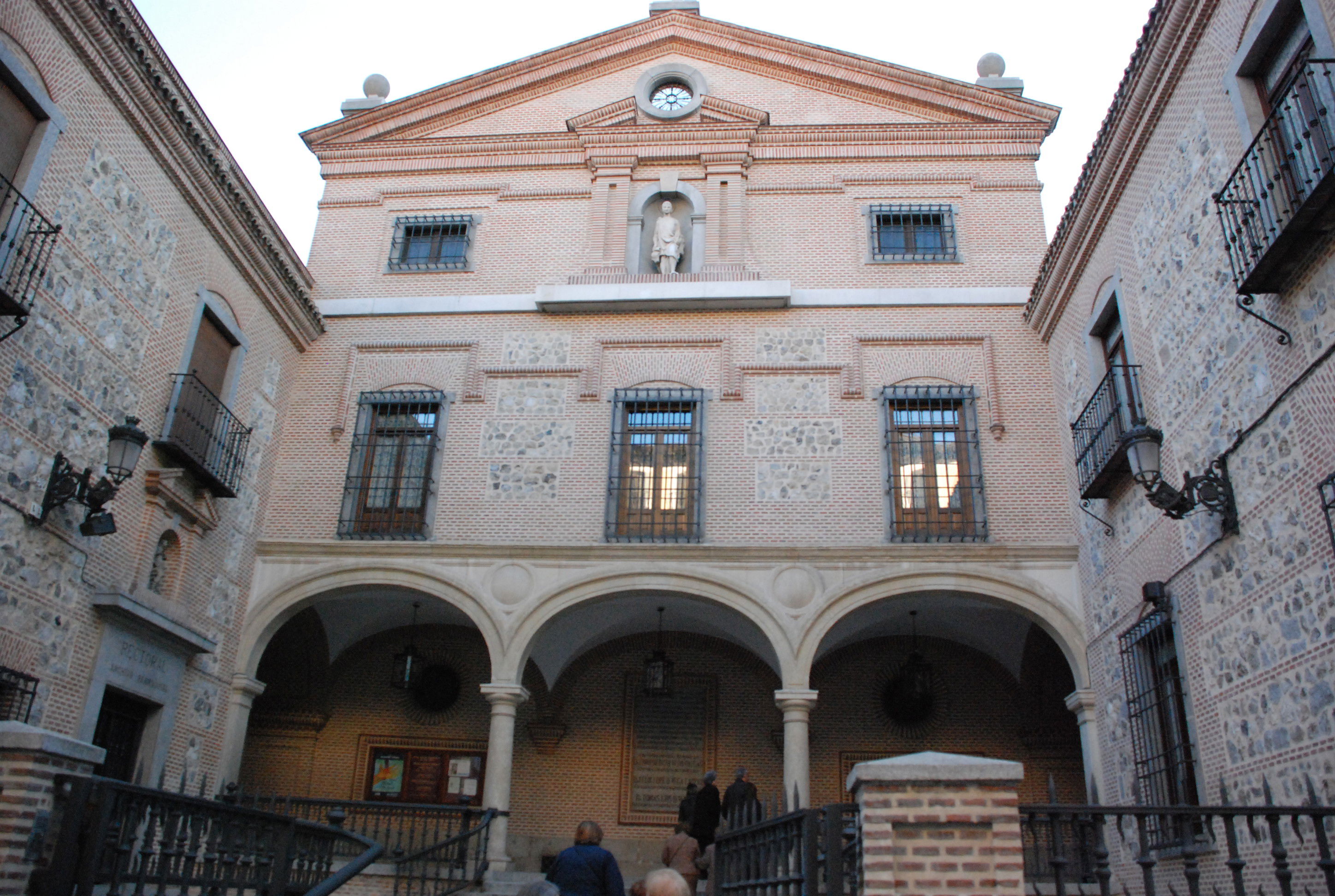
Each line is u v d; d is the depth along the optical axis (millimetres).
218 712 13711
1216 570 10117
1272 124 9289
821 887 6266
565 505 14984
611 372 15867
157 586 12617
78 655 10844
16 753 6391
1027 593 13922
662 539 14648
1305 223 8016
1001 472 14797
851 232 16703
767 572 14164
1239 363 9711
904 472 14961
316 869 9195
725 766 16500
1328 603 8273
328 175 17938
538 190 17391
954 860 5316
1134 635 11867
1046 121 17109
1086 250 13547
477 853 12633
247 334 14586
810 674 16438
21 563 10023
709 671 17062
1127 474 12273
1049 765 16031
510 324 16266
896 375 15531
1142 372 11930
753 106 18047
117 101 11398
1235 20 9664
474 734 17000
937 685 16734
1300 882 8469
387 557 14648
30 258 9805
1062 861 5500
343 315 16578
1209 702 10227
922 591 13961
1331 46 8117
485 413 15688
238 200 13547
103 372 11352
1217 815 5715
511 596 14281
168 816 7203
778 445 15133
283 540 14828
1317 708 8383
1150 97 11383
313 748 17031
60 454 10555
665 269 16453
